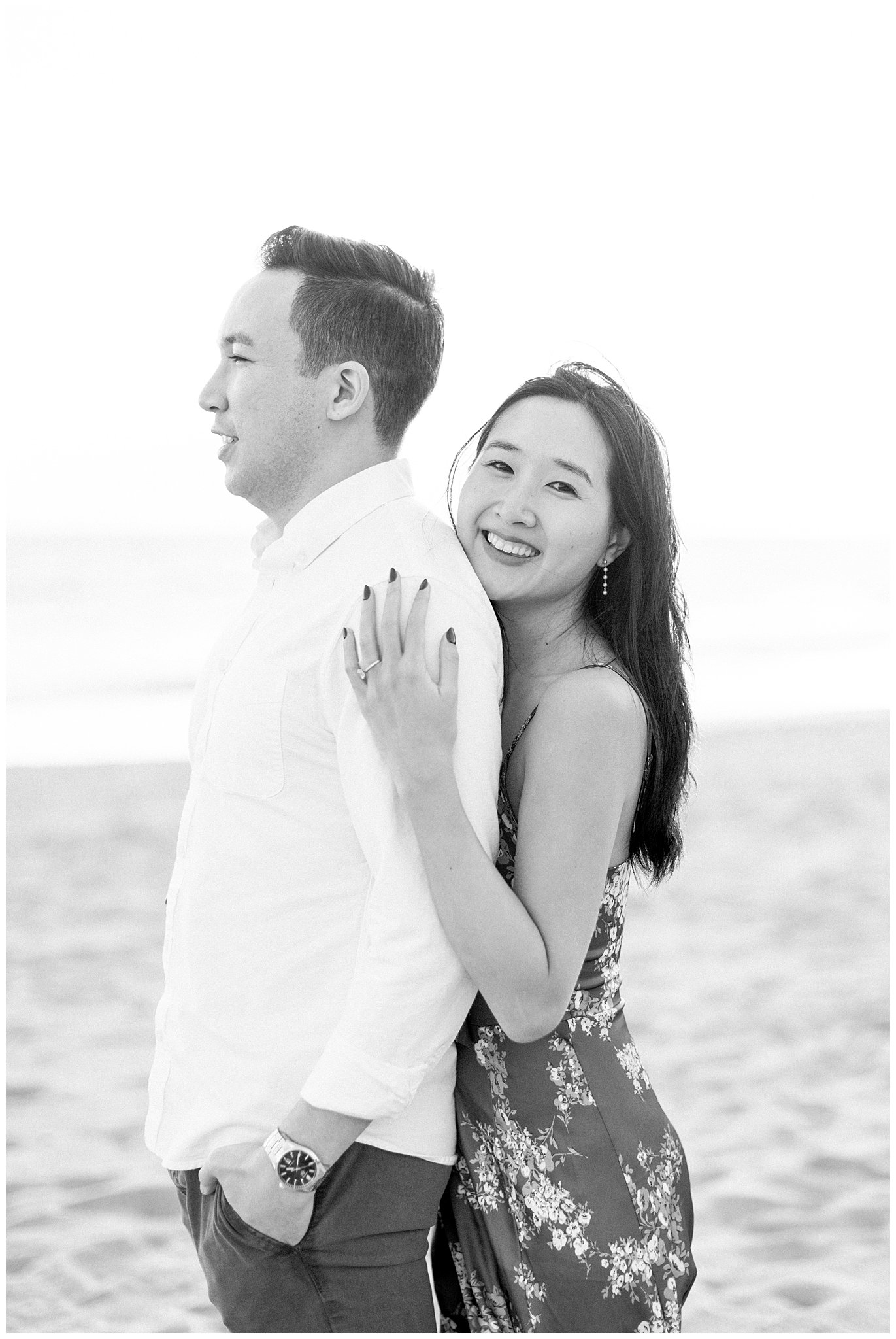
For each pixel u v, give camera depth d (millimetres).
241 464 1861
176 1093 1736
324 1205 1661
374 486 1806
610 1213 1730
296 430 1825
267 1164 1585
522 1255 1728
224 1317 1733
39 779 11266
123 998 6039
